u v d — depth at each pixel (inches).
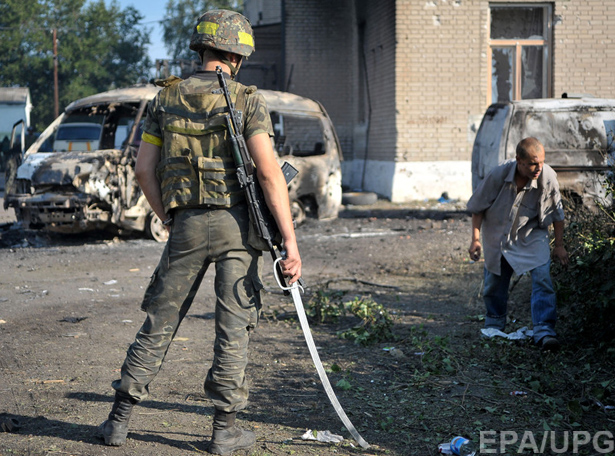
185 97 113.7
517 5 610.5
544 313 180.2
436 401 147.6
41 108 2087.8
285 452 119.6
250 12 1266.0
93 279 285.9
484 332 193.9
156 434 125.7
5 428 125.6
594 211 235.0
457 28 606.2
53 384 154.3
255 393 152.3
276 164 112.7
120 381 117.6
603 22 608.7
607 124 362.9
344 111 741.3
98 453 115.8
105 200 358.3
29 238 397.4
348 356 182.1
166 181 114.3
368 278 294.2
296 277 113.3
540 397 149.4
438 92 609.6
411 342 193.8
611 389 151.9
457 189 612.1
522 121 361.4
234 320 114.0
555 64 609.9
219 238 112.4
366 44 695.7
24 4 2133.4
